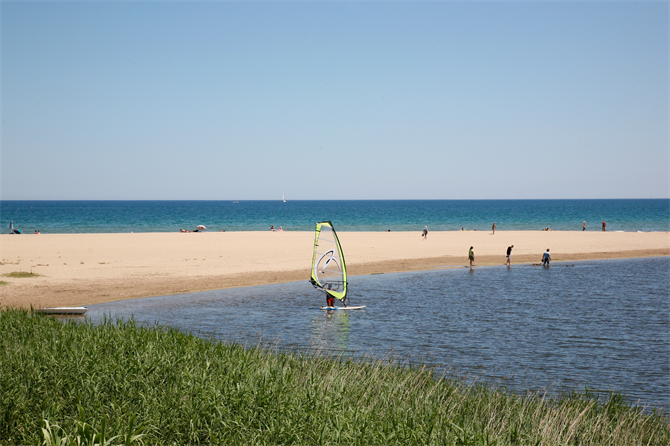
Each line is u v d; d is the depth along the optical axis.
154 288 28.88
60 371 8.80
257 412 7.62
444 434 7.42
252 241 58.53
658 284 33.09
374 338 18.75
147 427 6.92
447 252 50.72
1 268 33.16
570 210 196.62
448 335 19.31
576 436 8.59
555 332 19.91
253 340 17.94
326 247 53.09
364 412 8.01
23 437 6.60
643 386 13.62
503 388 12.98
